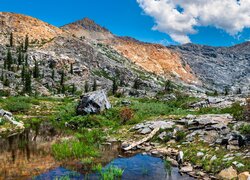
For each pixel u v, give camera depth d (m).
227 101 39.34
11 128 30.98
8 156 19.64
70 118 36.69
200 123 23.92
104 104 36.62
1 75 129.62
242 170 15.27
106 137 26.41
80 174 16.06
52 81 160.25
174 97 52.69
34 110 52.75
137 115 34.03
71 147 21.56
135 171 16.89
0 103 58.09
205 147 19.83
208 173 16.25
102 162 18.67
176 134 23.52
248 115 22.81
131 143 23.45
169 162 18.66
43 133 29.11
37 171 16.50
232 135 19.56
